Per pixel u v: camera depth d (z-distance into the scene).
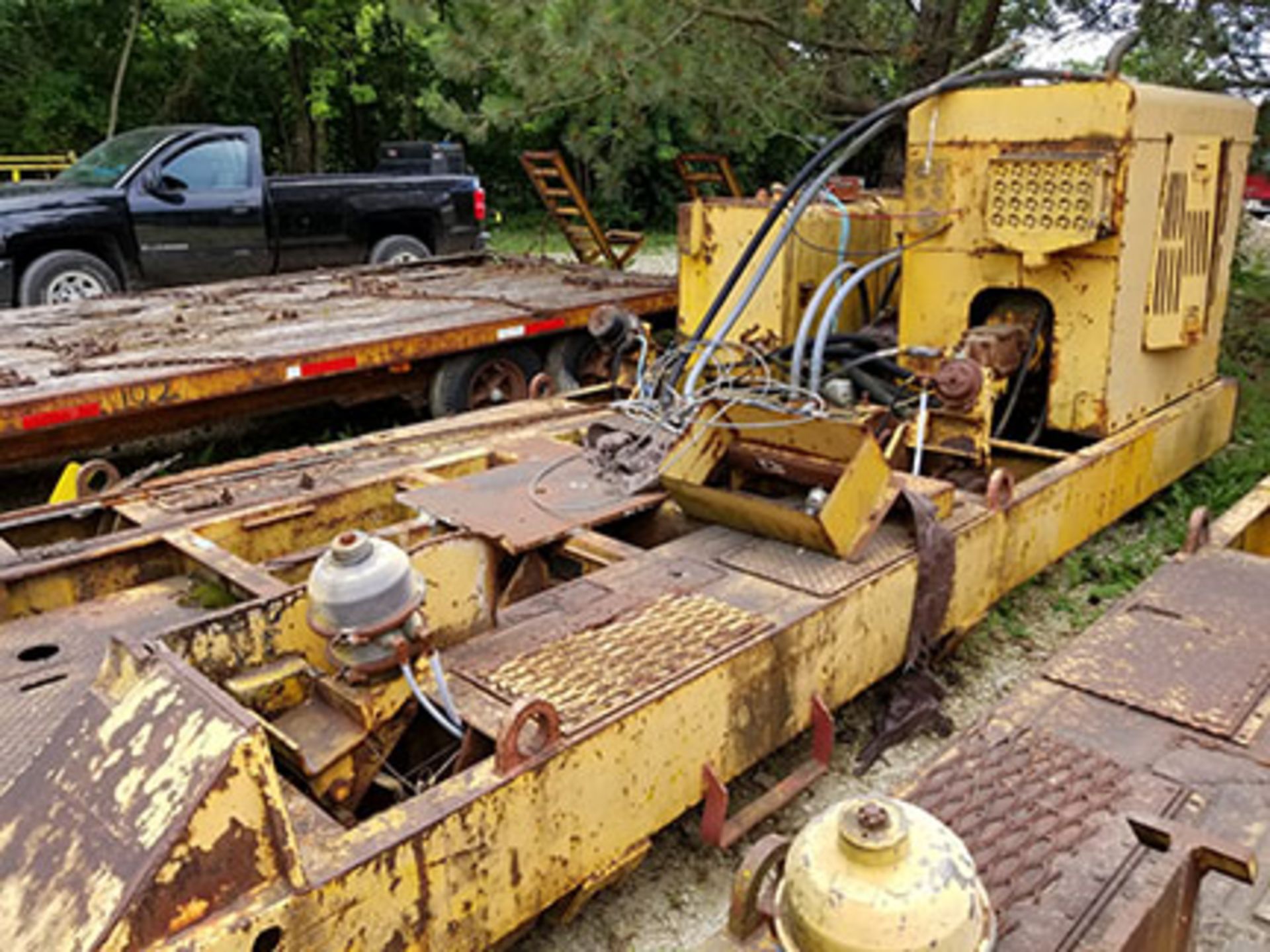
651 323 7.66
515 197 21.30
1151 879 1.64
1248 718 2.25
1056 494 3.99
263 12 16.38
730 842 2.63
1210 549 3.09
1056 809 1.94
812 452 3.46
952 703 3.82
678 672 2.61
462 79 8.20
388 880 2.03
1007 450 4.50
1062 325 4.41
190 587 3.39
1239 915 1.82
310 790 2.45
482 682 2.58
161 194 9.12
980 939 1.26
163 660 2.06
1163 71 7.57
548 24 6.56
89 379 4.96
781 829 3.16
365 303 7.26
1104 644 2.55
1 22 15.89
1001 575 3.78
